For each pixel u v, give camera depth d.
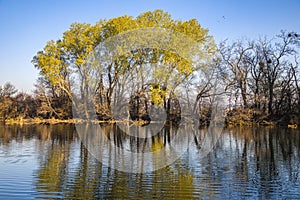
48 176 10.30
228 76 36.06
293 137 22.59
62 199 8.09
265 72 37.84
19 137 21.94
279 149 16.67
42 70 39.06
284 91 36.69
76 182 9.65
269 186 9.41
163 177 10.37
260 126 33.53
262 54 38.66
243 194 8.65
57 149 16.00
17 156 13.97
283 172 11.20
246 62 38.44
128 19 31.59
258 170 11.52
